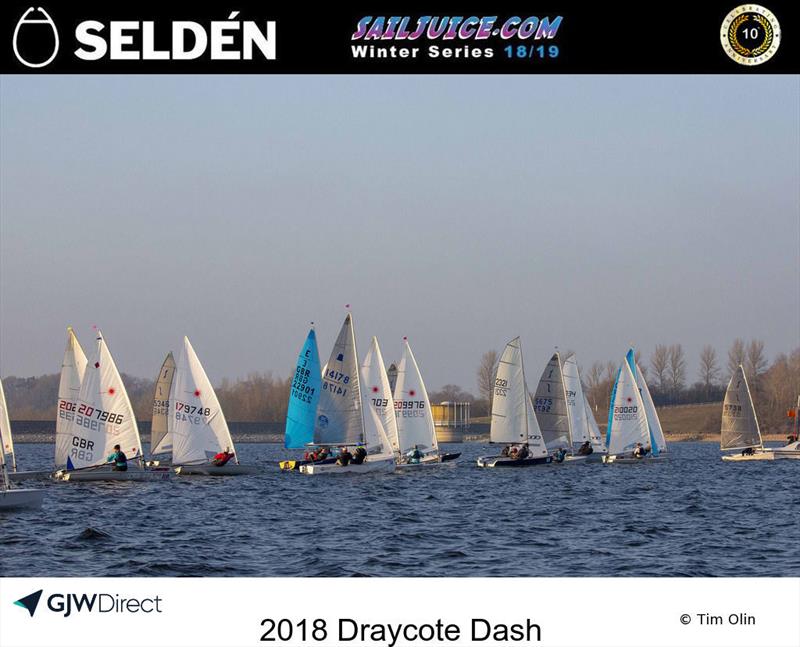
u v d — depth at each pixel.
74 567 109.25
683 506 184.88
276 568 111.25
